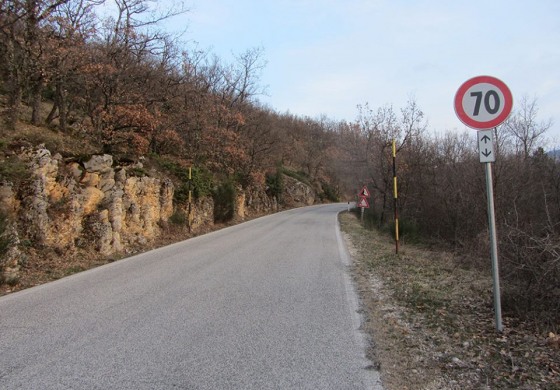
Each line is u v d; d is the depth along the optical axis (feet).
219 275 29.45
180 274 29.76
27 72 44.47
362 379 13.14
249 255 39.34
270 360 14.47
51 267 30.81
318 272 31.07
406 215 82.02
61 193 36.01
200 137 86.74
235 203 94.79
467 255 40.88
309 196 203.41
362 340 16.65
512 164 57.41
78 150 45.09
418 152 84.07
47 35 44.65
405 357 15.01
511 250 22.61
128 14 60.64
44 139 39.06
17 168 31.45
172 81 76.69
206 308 20.88
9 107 44.96
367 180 101.76
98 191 40.16
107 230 38.91
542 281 19.54
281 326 18.21
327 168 252.01
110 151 55.01
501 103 17.13
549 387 12.62
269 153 134.82
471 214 59.36
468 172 66.18
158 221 53.83
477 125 17.39
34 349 15.19
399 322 19.21
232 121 107.96
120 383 12.56
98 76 53.21
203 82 104.94
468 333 17.39
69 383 12.51
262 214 124.06
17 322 18.40
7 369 13.46
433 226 69.87
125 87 59.36
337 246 47.21
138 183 48.19
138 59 62.85
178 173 66.13
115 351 15.07
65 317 19.19
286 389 12.37
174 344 15.84
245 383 12.71
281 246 46.57
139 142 57.98
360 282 27.86
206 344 15.89
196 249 43.73
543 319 18.12
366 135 96.32
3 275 25.55
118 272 30.53
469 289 25.30
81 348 15.33
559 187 48.24
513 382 13.01
